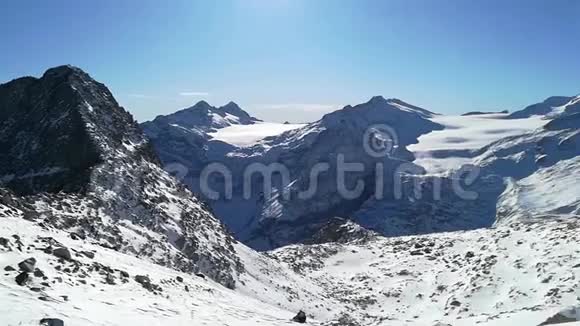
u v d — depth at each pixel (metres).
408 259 79.00
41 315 13.09
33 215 29.34
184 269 42.56
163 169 72.38
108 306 16.67
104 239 37.03
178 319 18.08
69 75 75.88
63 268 18.55
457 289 54.97
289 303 51.34
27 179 58.78
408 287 63.47
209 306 22.69
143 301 19.02
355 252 89.75
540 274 47.88
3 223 21.39
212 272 48.09
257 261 62.78
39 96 76.44
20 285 15.27
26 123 72.25
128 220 45.41
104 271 20.75
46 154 61.59
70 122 63.47
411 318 51.75
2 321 12.00
